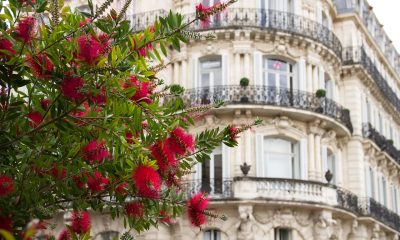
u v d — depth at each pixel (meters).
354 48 34.44
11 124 6.07
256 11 29.08
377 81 37.34
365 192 33.12
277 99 28.03
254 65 28.50
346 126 31.22
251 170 27.27
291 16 29.70
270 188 26.44
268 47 28.98
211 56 28.98
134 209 6.73
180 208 6.89
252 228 26.17
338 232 29.72
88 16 6.07
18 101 5.98
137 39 5.98
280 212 26.80
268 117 28.02
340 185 31.36
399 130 44.97
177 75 28.88
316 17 31.73
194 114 7.14
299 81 29.25
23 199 6.07
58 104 5.78
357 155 32.88
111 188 6.60
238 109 27.30
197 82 28.66
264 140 28.05
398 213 40.56
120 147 6.07
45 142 6.19
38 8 5.91
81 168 6.36
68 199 6.69
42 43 6.06
